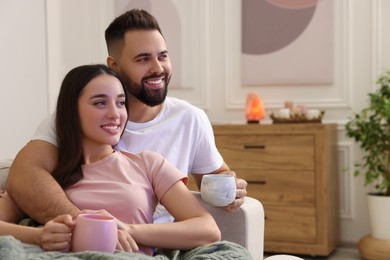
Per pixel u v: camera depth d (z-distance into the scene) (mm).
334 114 3678
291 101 3590
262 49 3814
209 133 1847
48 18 3709
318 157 3271
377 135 3266
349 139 3625
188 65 3994
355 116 3447
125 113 1487
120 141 1727
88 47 4121
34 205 1373
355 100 3623
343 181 3656
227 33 3904
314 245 3283
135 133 1730
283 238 3357
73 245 1192
